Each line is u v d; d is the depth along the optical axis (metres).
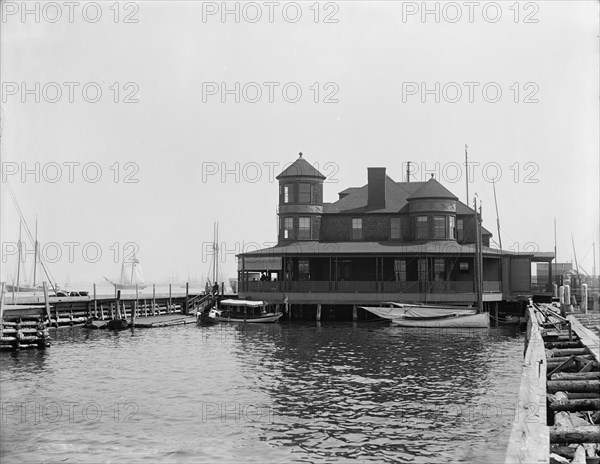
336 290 54.66
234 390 24.02
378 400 22.00
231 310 58.28
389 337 42.22
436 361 30.89
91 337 44.06
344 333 45.09
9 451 16.53
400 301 53.56
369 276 58.47
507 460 8.38
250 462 15.66
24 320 39.84
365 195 63.97
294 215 60.62
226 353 34.69
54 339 42.62
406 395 22.80
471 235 61.38
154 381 26.05
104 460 15.88
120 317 53.12
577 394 13.64
